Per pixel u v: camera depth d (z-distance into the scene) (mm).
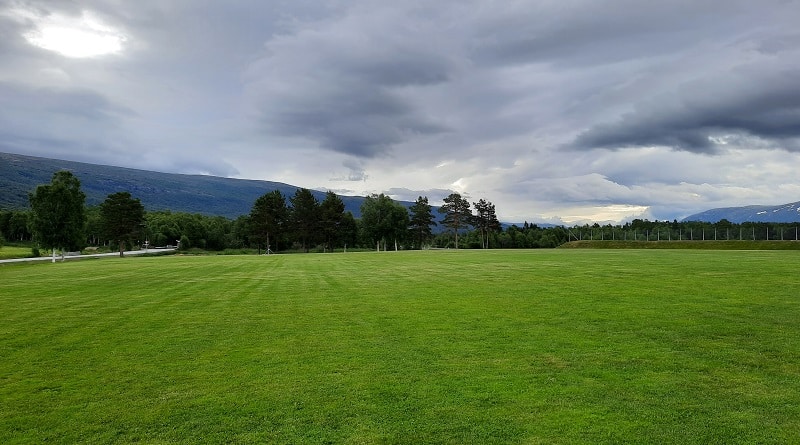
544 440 6473
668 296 18156
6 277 33219
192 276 31859
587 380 8727
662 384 8477
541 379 8812
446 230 135375
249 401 8016
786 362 9641
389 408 7605
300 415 7406
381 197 121625
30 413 7691
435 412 7418
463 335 12328
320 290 22797
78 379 9328
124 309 17531
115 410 7750
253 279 29203
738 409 7379
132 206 101125
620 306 16156
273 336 12680
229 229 171500
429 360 10133
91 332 13492
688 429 6734
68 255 88812
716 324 13102
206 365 10102
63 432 7000
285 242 131625
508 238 153750
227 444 6527
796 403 7582
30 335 13180
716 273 26531
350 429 6895
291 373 9438
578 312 15211
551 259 43719
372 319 14789
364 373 9336
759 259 38281
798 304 16062
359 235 124625
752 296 17844
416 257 54812
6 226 145375
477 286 23016
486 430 6793
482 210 134750
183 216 175125
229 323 14570
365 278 28688
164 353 11109
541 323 13633
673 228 142000
